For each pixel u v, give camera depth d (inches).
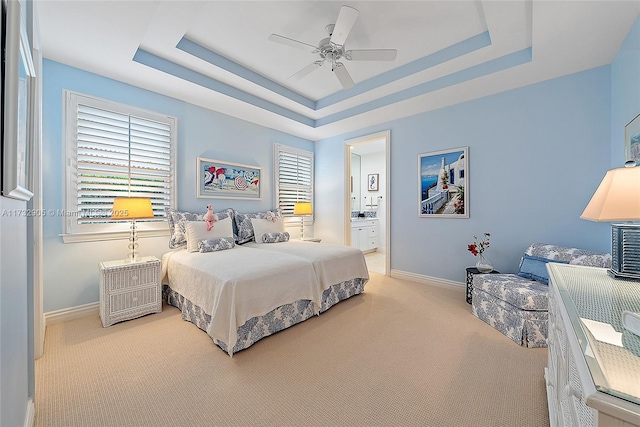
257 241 144.6
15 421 39.6
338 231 191.8
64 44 87.4
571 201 105.2
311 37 99.5
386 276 163.6
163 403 58.0
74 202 100.2
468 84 114.3
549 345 58.9
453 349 80.2
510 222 119.6
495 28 86.1
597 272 55.7
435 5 82.7
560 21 75.6
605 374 21.4
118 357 75.2
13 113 31.4
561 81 107.1
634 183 46.4
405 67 118.2
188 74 112.0
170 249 125.0
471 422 53.2
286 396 60.5
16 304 40.5
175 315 104.3
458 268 135.9
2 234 32.8
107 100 107.5
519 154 117.1
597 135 99.5
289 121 162.1
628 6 69.4
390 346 82.3
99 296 104.5
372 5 82.8
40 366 70.2
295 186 190.7
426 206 146.2
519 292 84.0
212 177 143.3
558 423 42.8
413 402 58.7
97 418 53.5
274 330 89.5
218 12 86.9
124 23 78.5
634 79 77.2
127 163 113.0
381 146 248.8
